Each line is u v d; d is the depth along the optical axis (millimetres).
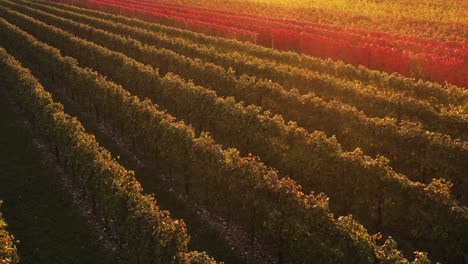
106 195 18609
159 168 25969
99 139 29875
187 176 22641
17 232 20047
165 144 23547
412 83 32312
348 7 81938
